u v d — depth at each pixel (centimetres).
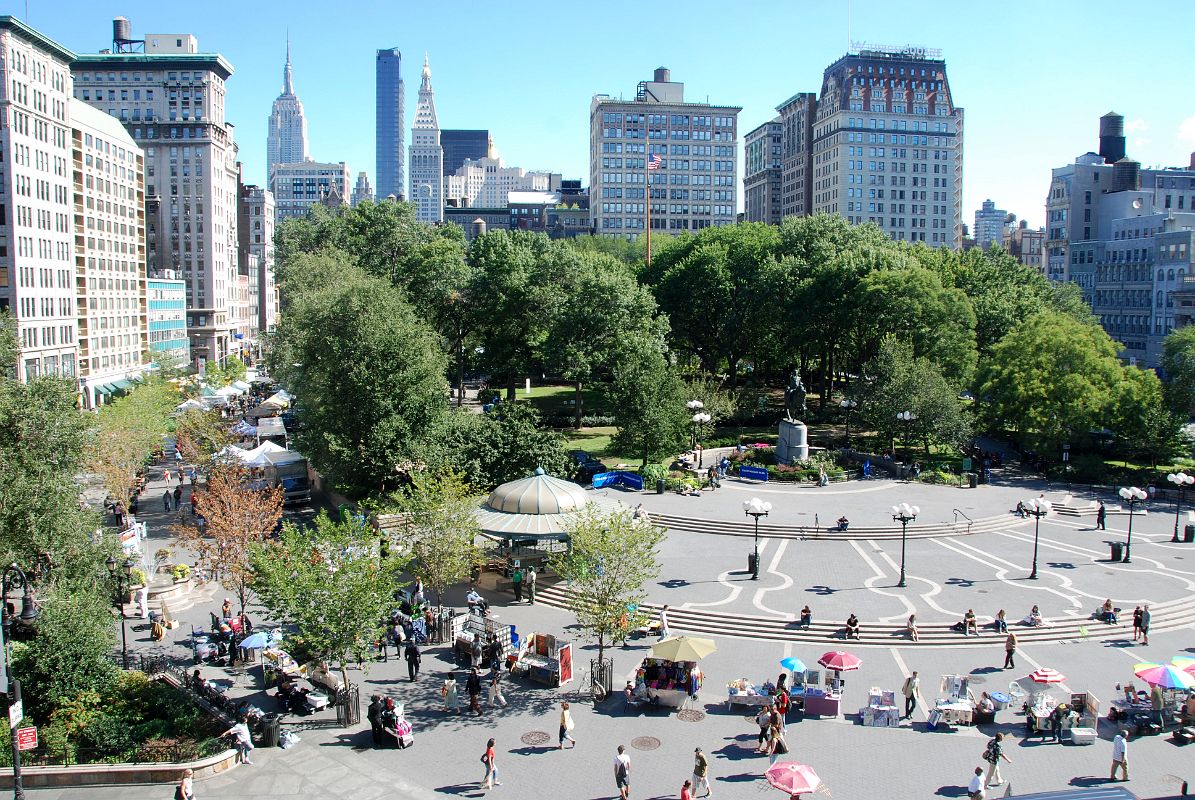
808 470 7900
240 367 14675
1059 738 3556
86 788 3184
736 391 11688
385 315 6856
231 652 4231
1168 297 15662
